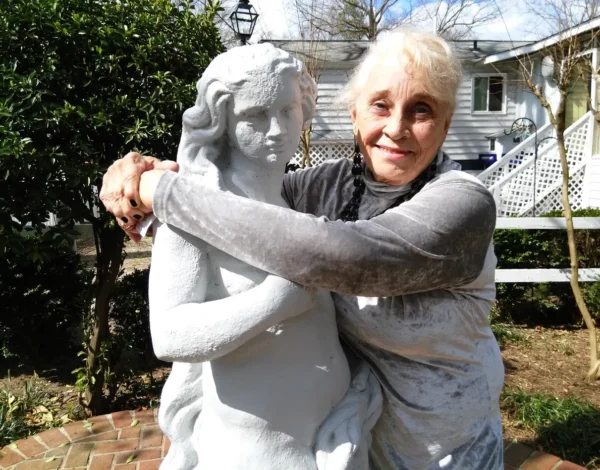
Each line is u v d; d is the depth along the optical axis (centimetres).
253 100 107
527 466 269
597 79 563
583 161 943
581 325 598
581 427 349
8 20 325
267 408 112
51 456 293
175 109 352
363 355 139
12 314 498
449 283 114
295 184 159
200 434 123
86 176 318
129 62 354
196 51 380
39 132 320
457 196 113
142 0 375
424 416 135
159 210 107
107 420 332
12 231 326
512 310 620
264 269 104
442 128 129
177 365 127
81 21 333
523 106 1345
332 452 117
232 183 115
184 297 107
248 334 102
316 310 120
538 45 984
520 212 947
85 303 402
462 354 135
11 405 408
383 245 103
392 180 132
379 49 129
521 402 383
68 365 510
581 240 611
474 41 1402
